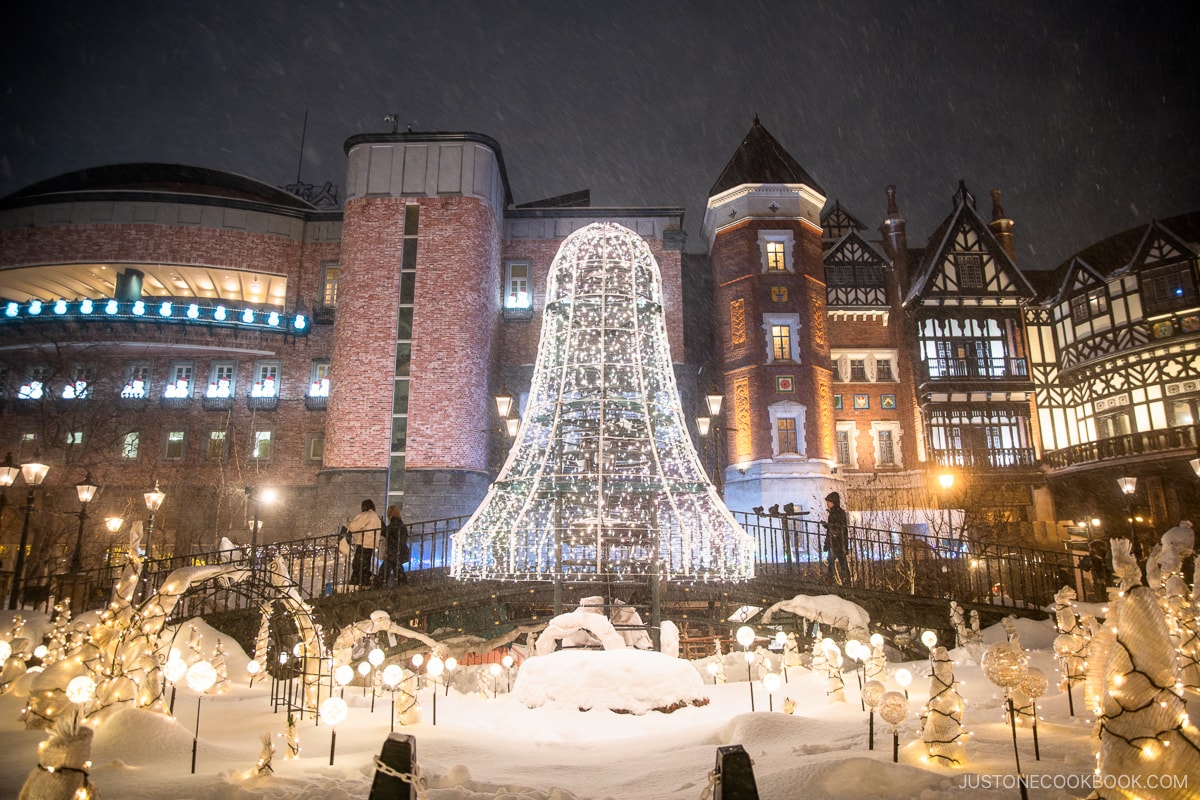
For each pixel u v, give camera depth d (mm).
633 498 11609
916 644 12047
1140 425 29688
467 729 6766
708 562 11359
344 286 26312
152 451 28312
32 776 3422
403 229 26531
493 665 9742
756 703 7770
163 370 29297
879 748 4816
